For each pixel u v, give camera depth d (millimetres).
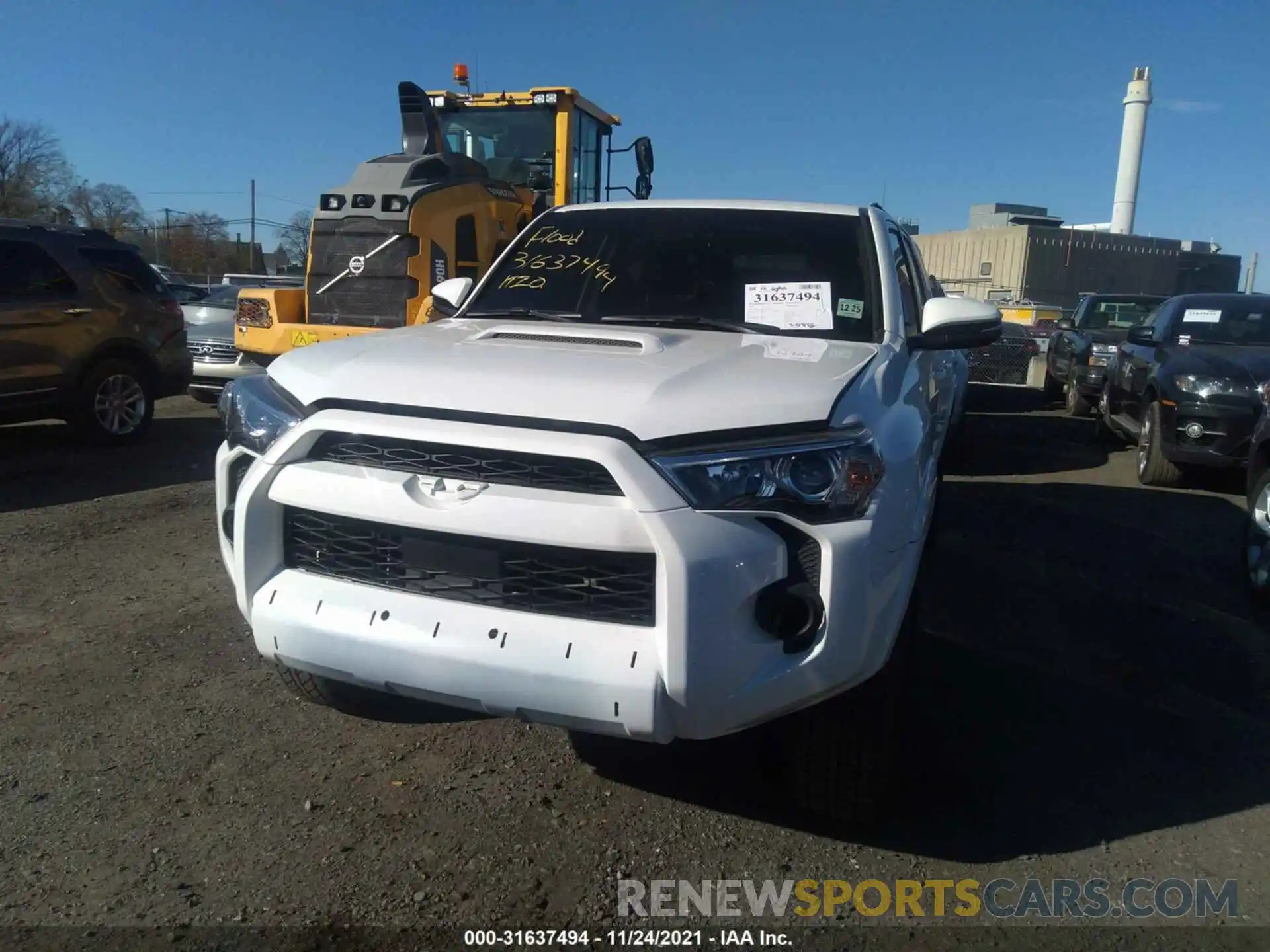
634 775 3480
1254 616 5312
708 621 2527
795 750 3047
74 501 7250
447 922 2705
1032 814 3293
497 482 2674
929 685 4270
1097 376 12312
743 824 3201
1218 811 3350
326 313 8711
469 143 10258
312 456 2941
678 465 2551
